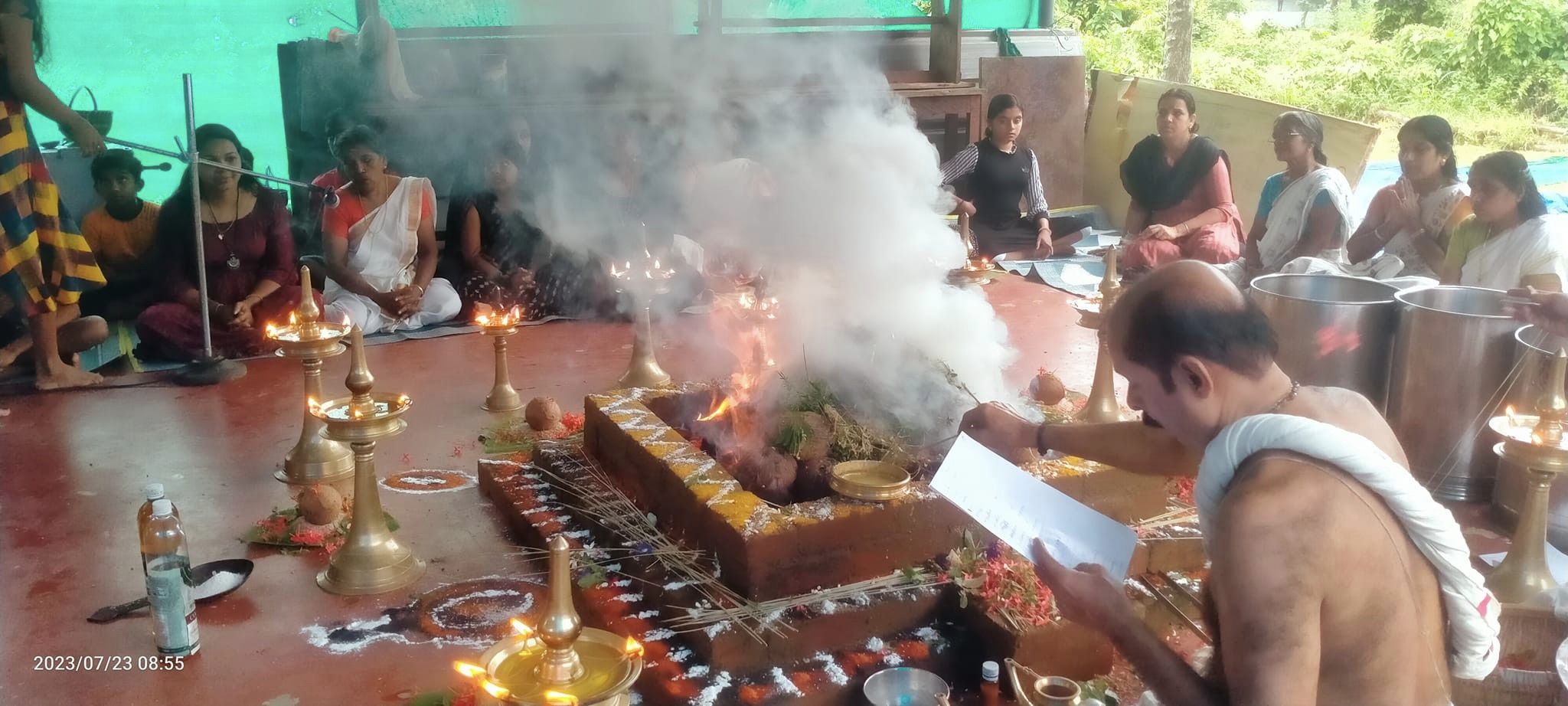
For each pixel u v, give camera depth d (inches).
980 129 350.0
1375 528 59.5
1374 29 535.8
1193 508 129.7
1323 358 150.7
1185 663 67.3
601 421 142.1
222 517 146.0
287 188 287.9
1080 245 336.2
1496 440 143.3
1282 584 57.5
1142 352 66.6
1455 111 447.8
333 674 107.3
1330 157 308.3
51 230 201.9
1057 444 102.1
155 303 235.6
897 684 99.8
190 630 110.6
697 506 115.4
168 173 286.5
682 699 98.0
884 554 113.2
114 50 274.1
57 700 103.1
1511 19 444.5
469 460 165.9
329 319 233.9
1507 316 139.7
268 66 287.9
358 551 124.8
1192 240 286.0
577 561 122.3
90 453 171.0
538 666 69.6
